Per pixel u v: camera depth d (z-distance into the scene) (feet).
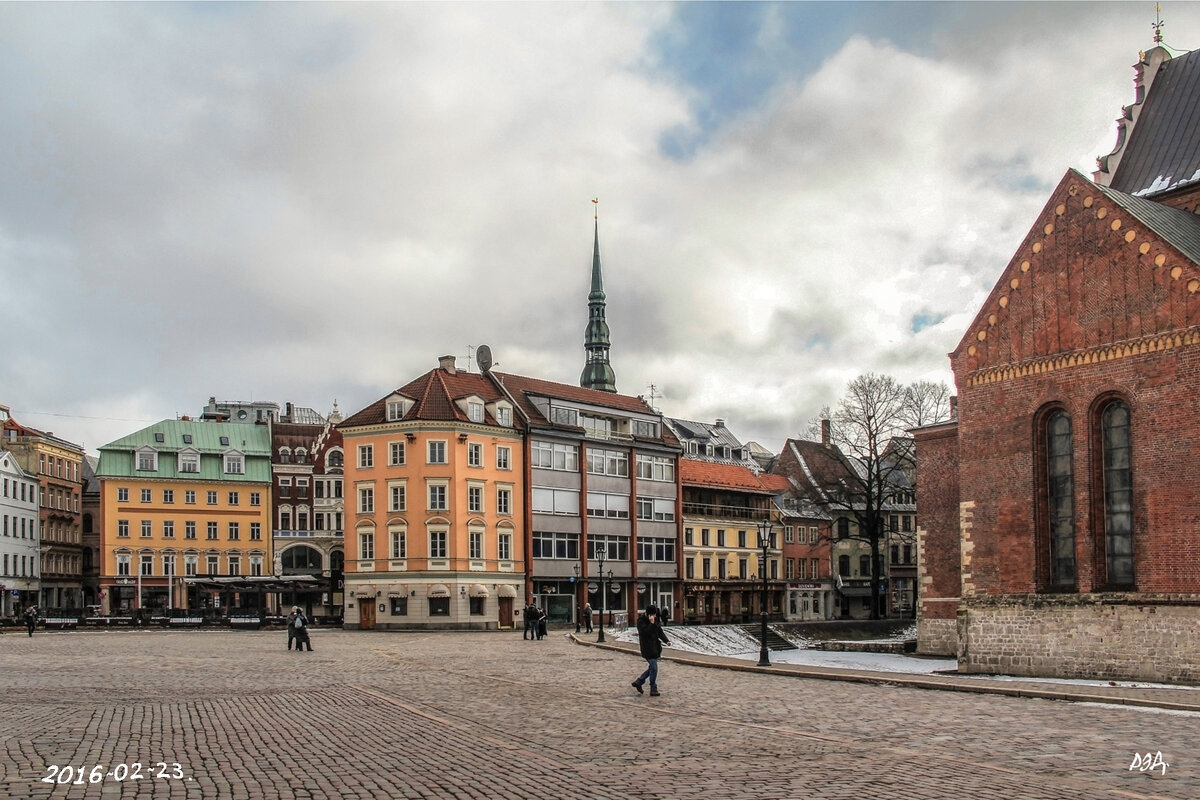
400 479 287.69
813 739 68.59
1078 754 62.90
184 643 198.80
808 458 428.15
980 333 151.33
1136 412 133.08
